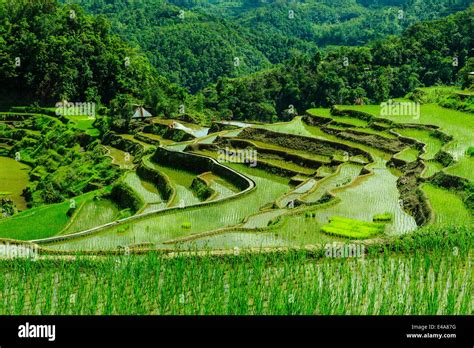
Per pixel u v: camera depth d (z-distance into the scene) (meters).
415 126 88.56
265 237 47.88
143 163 87.50
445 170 59.94
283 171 79.25
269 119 150.75
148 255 39.50
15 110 142.50
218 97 154.50
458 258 38.28
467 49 144.88
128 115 121.12
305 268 37.91
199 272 37.31
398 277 36.03
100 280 36.47
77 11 164.25
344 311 31.53
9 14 157.12
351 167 76.69
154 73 166.12
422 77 144.25
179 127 114.75
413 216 53.25
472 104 98.19
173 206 68.88
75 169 99.81
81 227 68.25
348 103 146.50
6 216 78.38
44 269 39.34
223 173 79.25
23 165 114.19
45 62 148.75
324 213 54.06
